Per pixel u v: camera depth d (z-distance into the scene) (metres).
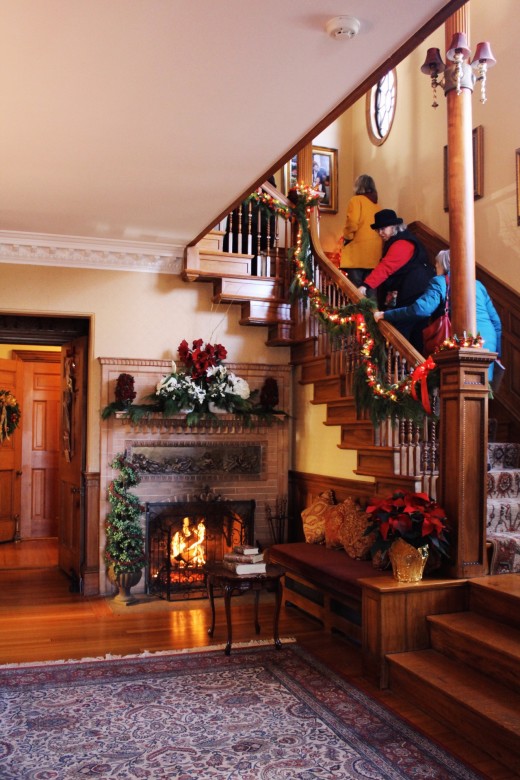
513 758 2.96
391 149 7.30
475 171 5.90
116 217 5.52
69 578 6.84
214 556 6.46
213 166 4.44
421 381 4.35
